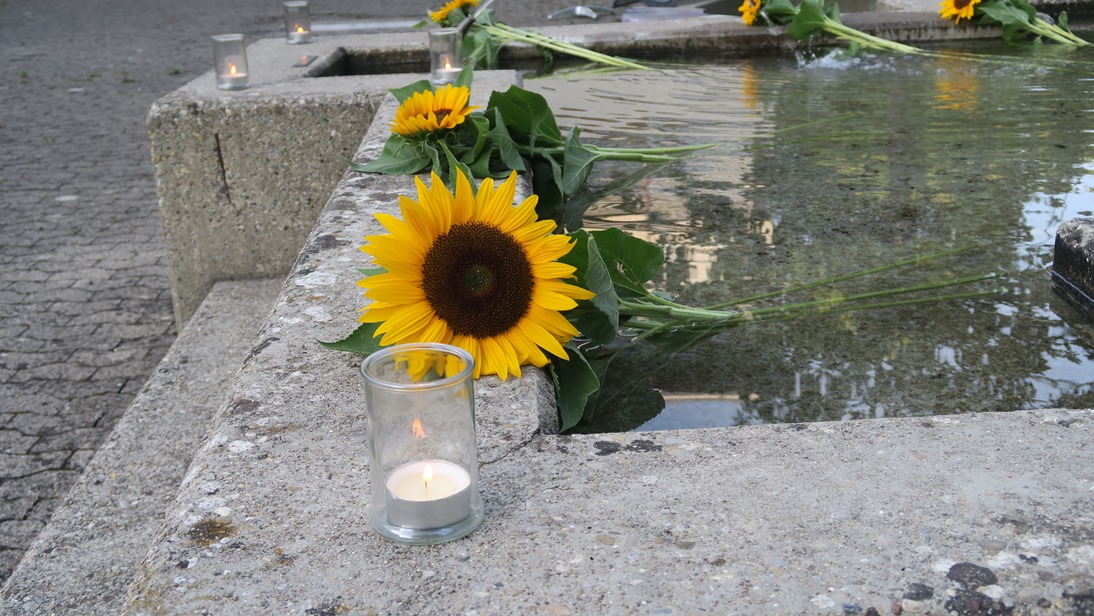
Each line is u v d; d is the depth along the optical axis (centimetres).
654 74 472
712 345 194
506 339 157
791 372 181
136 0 1435
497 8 1139
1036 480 122
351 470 132
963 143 329
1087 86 406
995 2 510
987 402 167
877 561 109
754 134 352
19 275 473
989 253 235
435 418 117
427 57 488
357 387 154
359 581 110
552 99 418
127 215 561
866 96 404
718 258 238
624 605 105
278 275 359
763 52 517
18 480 298
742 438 136
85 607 190
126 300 439
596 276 167
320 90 348
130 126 759
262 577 111
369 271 185
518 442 138
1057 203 267
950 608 102
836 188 288
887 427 137
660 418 167
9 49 1093
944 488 122
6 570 255
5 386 360
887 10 550
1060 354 184
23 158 683
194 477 132
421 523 116
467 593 108
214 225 353
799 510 119
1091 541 110
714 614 103
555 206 283
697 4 814
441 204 154
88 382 362
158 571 113
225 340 311
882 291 216
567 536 116
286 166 345
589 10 962
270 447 138
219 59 353
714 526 117
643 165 323
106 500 229
